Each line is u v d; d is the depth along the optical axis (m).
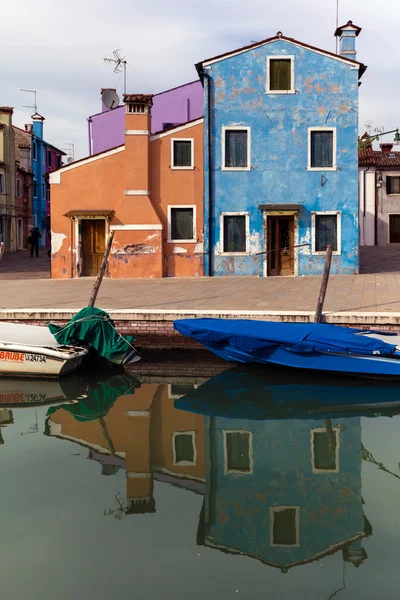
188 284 19.02
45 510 6.05
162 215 22.09
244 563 5.04
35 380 11.55
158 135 21.94
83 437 8.36
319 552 5.22
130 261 22.00
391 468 7.18
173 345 12.97
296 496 6.43
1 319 13.37
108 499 6.30
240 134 21.84
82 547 5.31
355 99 21.34
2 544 5.36
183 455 7.69
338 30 23.30
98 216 21.98
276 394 10.41
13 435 8.45
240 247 22.05
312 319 12.14
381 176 37.12
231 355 11.48
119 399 10.31
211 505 6.21
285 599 4.52
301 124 21.56
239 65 21.52
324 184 21.62
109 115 27.75
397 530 5.63
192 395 10.48
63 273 22.42
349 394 10.32
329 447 7.91
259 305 13.69
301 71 21.44
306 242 21.72
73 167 22.19
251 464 7.36
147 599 4.52
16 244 42.44
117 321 13.06
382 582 4.73
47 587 4.68
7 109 41.06
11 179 41.25
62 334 12.00
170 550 5.28
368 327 11.95
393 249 33.78
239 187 21.86
